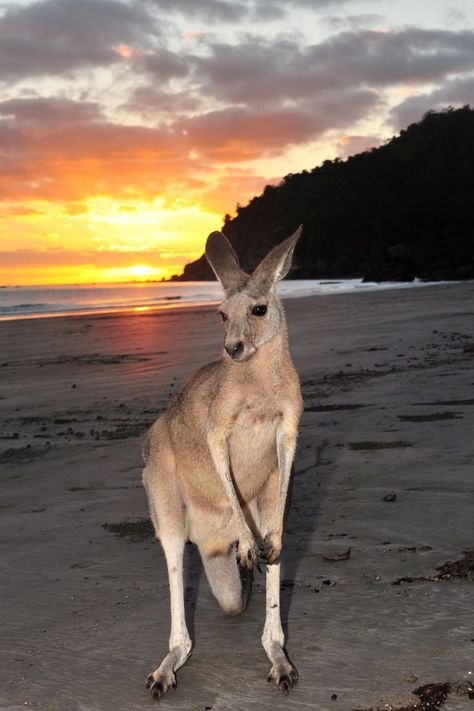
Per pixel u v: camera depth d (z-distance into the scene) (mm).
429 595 4668
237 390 4172
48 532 6426
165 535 4371
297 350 18203
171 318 32906
